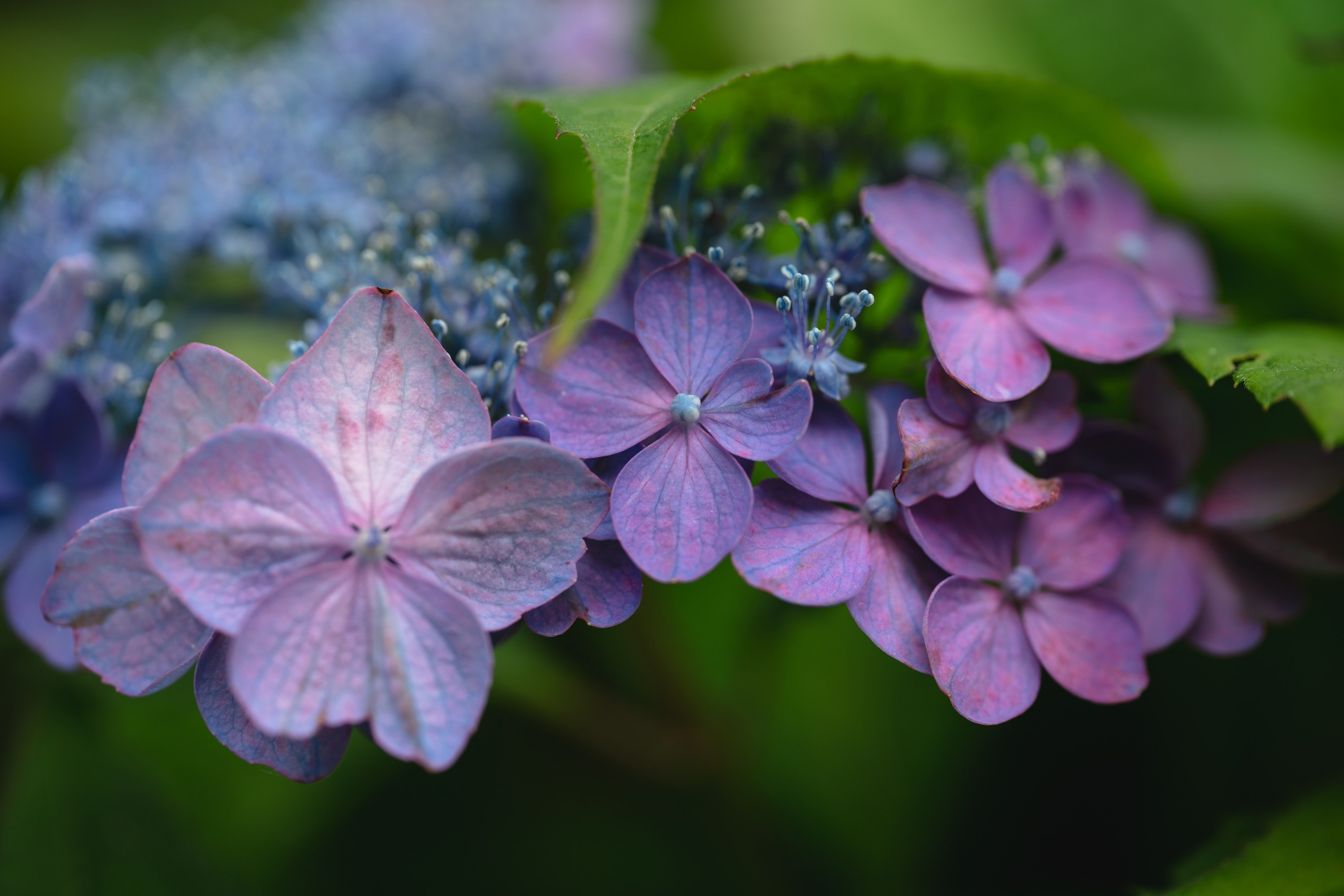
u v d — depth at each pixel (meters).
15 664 0.36
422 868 0.38
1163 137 0.39
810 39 0.43
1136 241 0.35
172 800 0.37
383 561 0.29
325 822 0.38
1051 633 0.31
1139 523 0.32
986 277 0.32
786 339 0.30
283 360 0.36
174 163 0.36
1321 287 0.38
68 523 0.33
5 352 0.34
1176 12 0.42
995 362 0.31
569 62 0.41
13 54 0.52
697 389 0.30
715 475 0.30
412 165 0.37
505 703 0.37
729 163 0.34
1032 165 0.35
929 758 0.38
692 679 0.38
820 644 0.39
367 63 0.39
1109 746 0.37
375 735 0.29
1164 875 0.36
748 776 0.38
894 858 0.38
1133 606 0.32
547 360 0.28
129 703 0.37
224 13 0.54
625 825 0.39
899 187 0.32
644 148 0.30
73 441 0.33
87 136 0.39
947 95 0.34
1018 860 0.37
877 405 0.31
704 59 0.46
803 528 0.30
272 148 0.36
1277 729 0.36
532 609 0.29
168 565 0.29
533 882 0.38
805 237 0.31
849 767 0.39
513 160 0.37
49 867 0.36
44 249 0.34
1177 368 0.32
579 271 0.33
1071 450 0.31
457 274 0.32
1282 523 0.32
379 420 0.30
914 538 0.30
